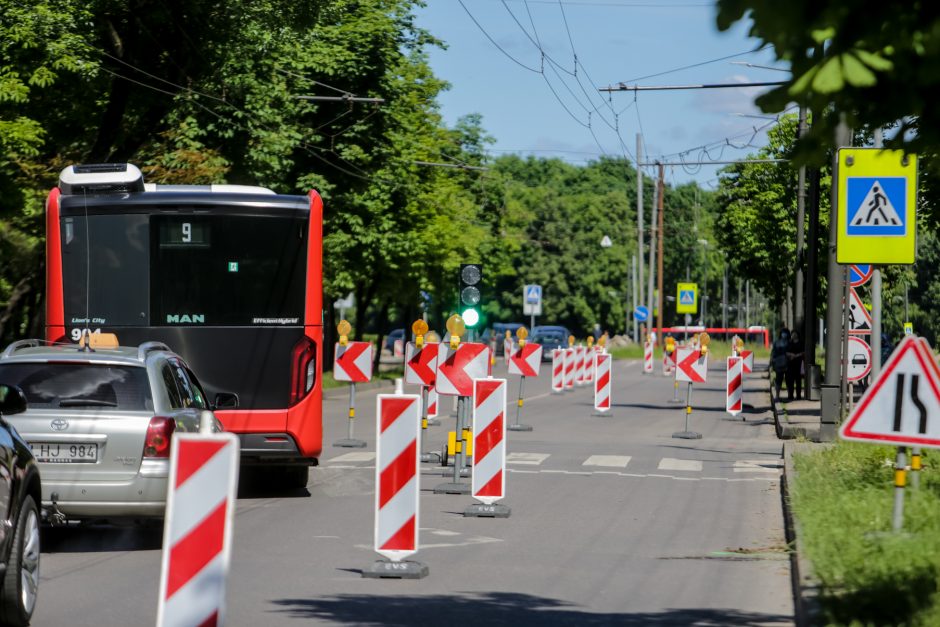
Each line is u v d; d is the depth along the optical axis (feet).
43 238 159.94
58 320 96.27
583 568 66.69
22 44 149.69
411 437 63.62
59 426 69.21
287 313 97.09
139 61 181.27
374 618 53.11
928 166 36.94
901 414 61.26
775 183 279.08
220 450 39.27
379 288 318.86
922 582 50.57
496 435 87.04
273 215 97.19
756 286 310.24
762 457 133.69
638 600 57.52
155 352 75.46
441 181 318.24
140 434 69.82
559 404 226.99
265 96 191.72
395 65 250.98
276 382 96.78
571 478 112.27
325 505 94.17
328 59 241.35
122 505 69.21
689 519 86.53
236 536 78.33
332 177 253.85
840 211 99.45
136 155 186.60
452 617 53.36
